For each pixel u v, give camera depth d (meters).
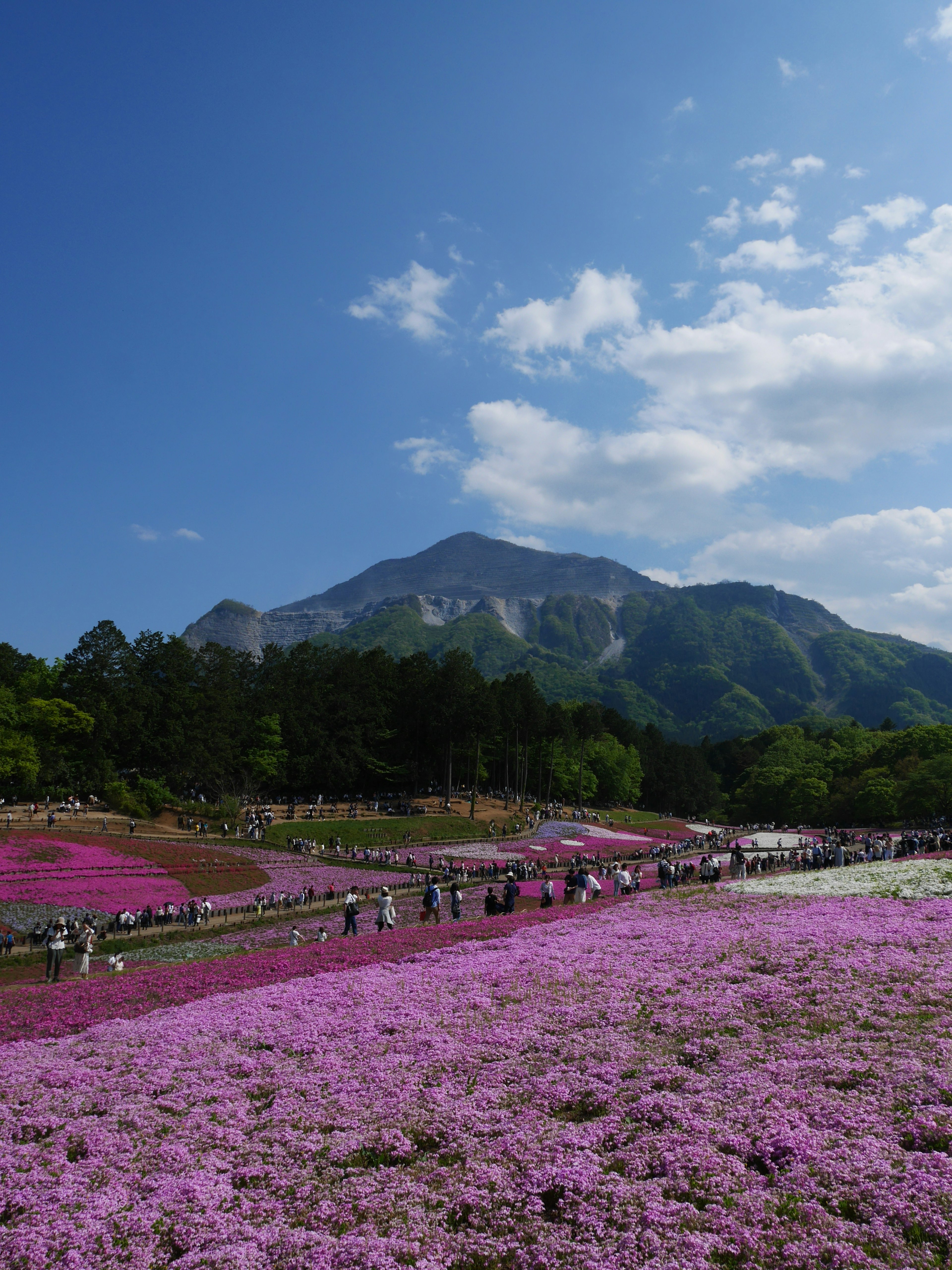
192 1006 20.22
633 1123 11.14
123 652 95.75
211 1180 10.93
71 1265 9.21
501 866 69.69
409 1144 11.24
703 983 17.28
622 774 153.25
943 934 19.70
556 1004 16.73
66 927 41.34
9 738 76.94
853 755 179.62
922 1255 7.63
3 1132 13.21
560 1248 8.55
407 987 19.34
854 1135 10.00
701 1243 8.22
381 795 121.38
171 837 68.25
